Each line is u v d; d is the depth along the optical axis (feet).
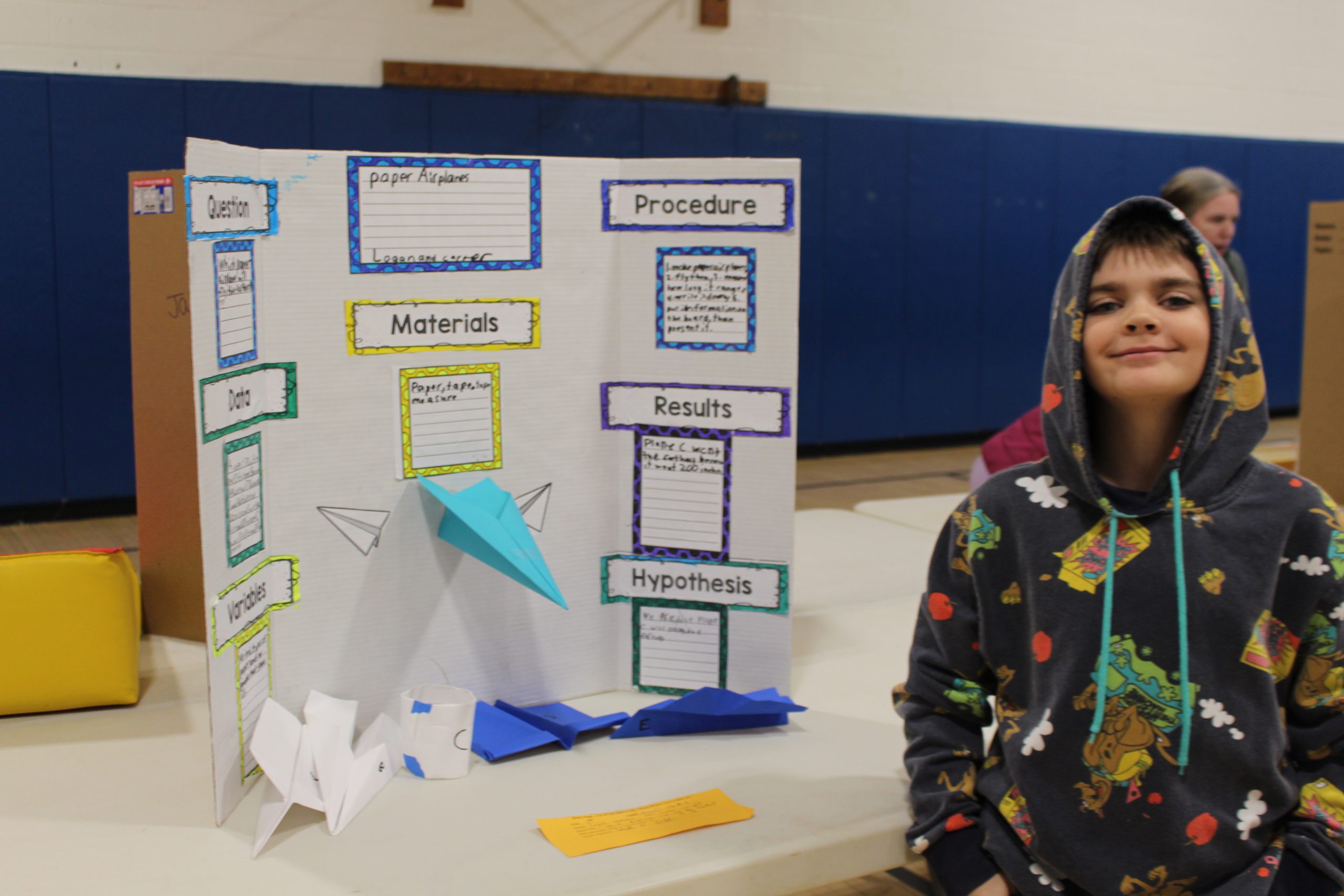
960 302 14.94
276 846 2.76
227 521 2.94
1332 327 6.87
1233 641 2.52
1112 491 2.69
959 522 2.91
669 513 3.81
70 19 10.10
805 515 6.82
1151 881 2.55
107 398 10.68
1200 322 2.55
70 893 2.51
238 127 10.84
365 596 3.42
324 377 3.28
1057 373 2.74
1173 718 2.53
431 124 11.75
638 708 3.78
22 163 9.98
